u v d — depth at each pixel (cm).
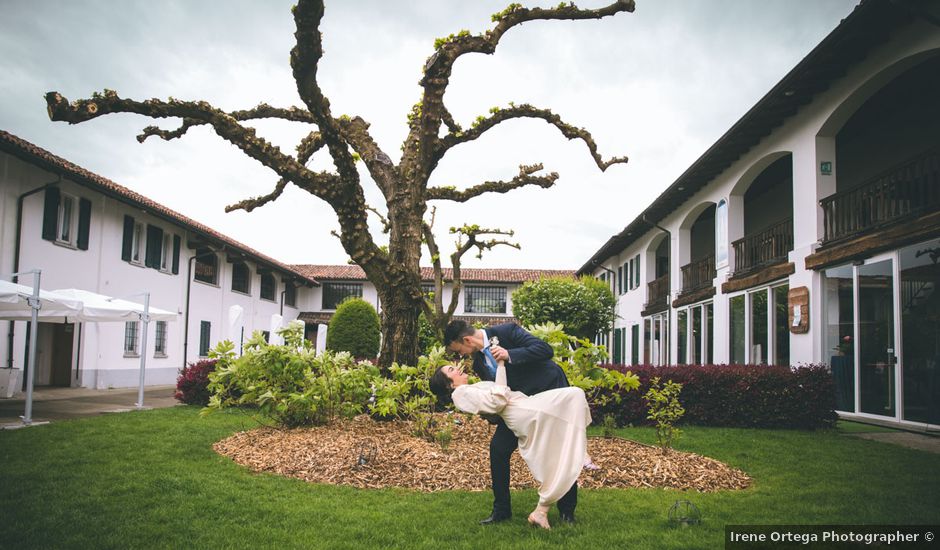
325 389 729
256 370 727
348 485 497
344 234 794
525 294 2064
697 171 1446
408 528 381
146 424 826
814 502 450
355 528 378
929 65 960
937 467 590
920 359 846
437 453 576
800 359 1102
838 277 1020
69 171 1477
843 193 995
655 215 1923
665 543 348
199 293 2338
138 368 1931
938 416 821
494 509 397
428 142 802
